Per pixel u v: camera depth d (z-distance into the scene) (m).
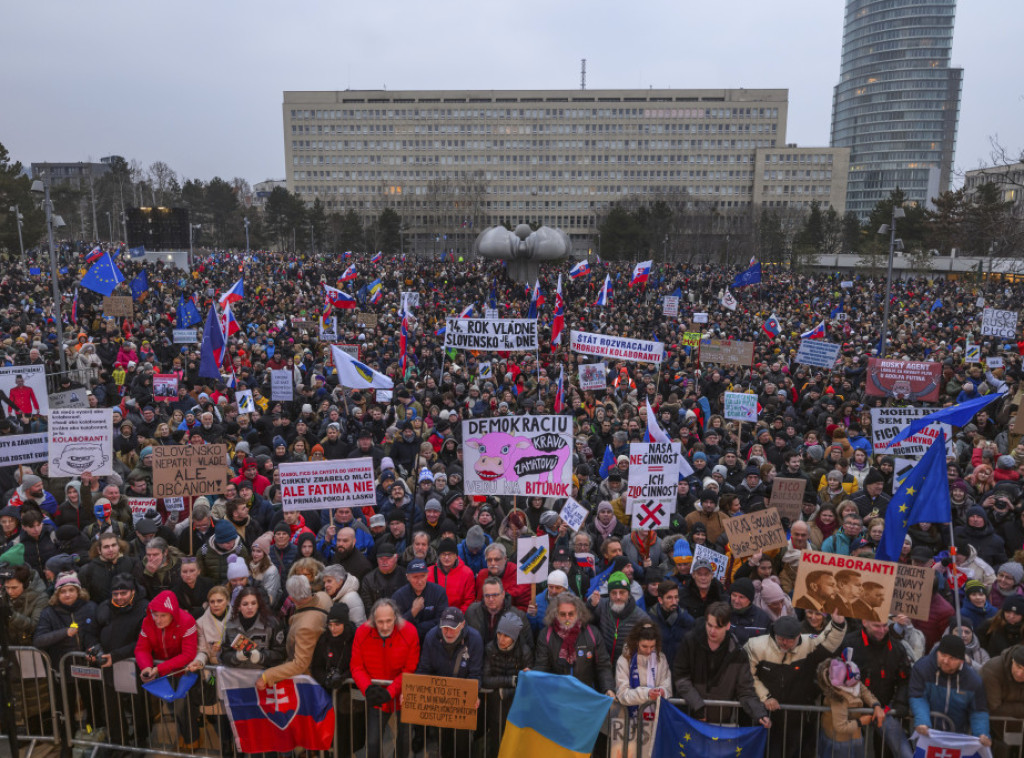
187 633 6.05
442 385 16.88
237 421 13.02
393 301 39.91
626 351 14.19
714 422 13.93
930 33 172.75
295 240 114.19
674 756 5.52
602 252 97.44
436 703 5.65
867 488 9.20
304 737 5.98
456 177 152.62
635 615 6.02
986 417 13.51
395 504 9.24
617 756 5.66
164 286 42.69
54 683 6.27
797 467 10.15
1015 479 9.85
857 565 5.58
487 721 5.96
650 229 98.56
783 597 6.42
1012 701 5.38
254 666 5.95
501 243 60.19
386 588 6.85
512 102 149.75
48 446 9.32
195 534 8.11
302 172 154.00
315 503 8.05
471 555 7.53
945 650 5.15
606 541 7.91
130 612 6.21
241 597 5.98
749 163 148.50
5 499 9.78
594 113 149.25
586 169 150.88
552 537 7.96
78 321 27.23
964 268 59.53
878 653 5.62
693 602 6.66
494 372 19.81
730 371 19.77
